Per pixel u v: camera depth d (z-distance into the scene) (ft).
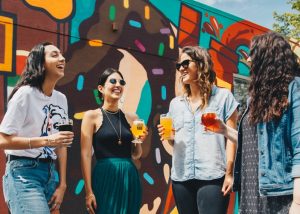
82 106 15.69
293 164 7.38
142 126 12.03
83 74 15.88
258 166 8.00
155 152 18.22
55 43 15.14
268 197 7.77
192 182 11.34
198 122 11.43
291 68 7.80
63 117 10.84
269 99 7.73
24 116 9.75
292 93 7.60
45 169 10.15
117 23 17.28
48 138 9.53
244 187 8.30
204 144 11.26
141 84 18.02
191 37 20.66
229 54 22.81
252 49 8.17
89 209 11.38
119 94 12.40
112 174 11.47
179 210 11.55
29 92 9.88
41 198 9.64
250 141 8.24
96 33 16.49
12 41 13.93
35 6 14.64
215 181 11.08
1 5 13.76
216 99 11.53
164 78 19.04
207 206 10.98
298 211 7.15
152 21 18.79
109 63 16.87
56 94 10.87
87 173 11.50
